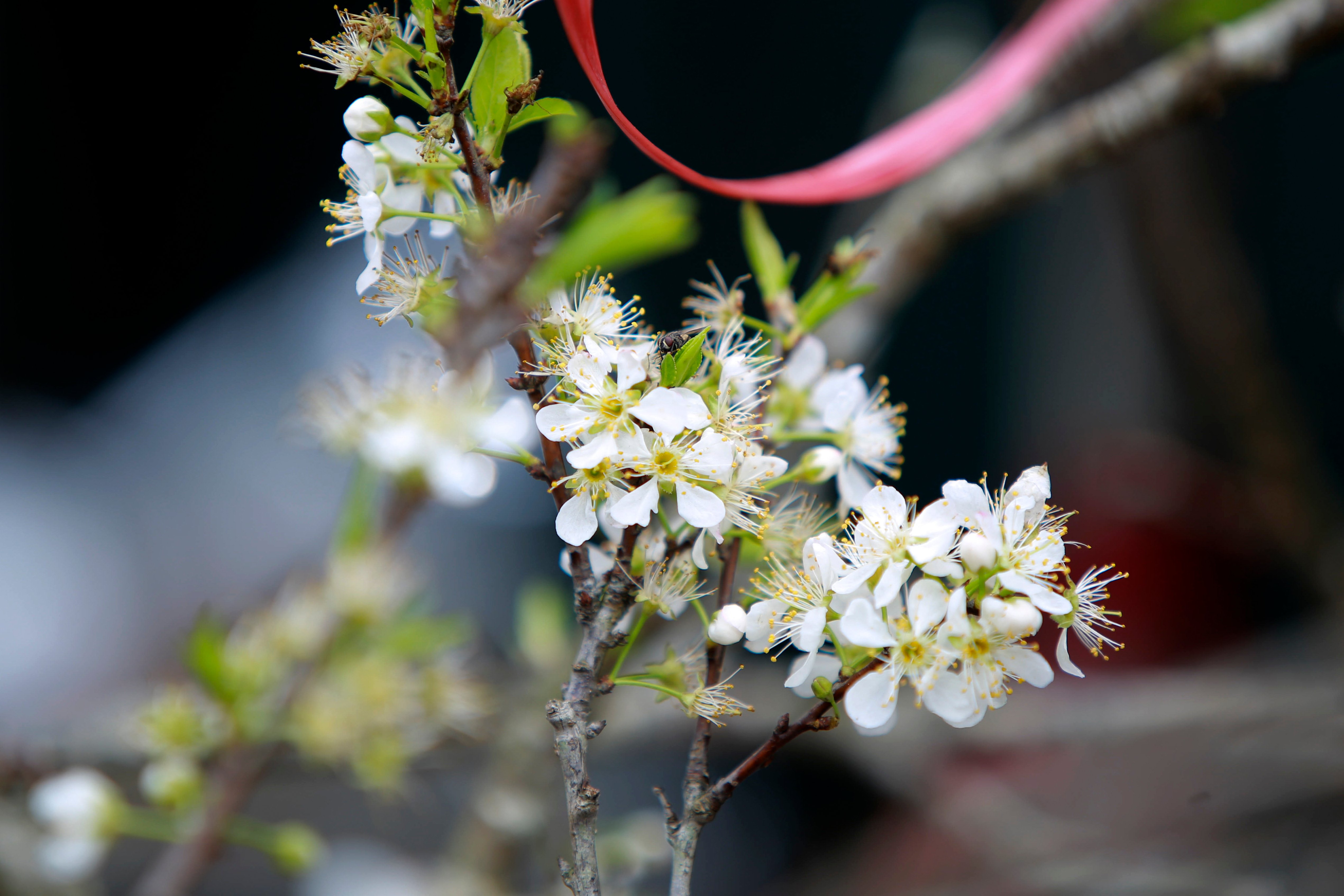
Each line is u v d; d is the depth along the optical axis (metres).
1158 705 1.10
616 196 0.64
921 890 1.15
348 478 2.03
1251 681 1.20
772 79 2.35
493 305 0.53
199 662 0.73
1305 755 1.06
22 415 2.27
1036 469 0.55
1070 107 1.16
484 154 0.55
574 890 0.54
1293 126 2.02
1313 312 1.99
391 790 0.82
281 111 2.43
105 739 0.88
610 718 1.00
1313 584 1.41
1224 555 1.67
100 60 2.39
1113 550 1.69
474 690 0.83
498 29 0.55
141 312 2.40
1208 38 0.87
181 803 0.75
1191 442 1.77
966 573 0.55
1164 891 0.93
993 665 0.55
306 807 1.40
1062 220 1.91
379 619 0.79
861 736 1.07
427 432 0.69
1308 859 0.96
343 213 0.56
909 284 0.97
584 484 0.55
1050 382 1.93
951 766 1.28
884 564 0.55
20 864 0.79
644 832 0.88
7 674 1.75
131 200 2.43
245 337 2.30
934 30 1.33
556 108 0.55
